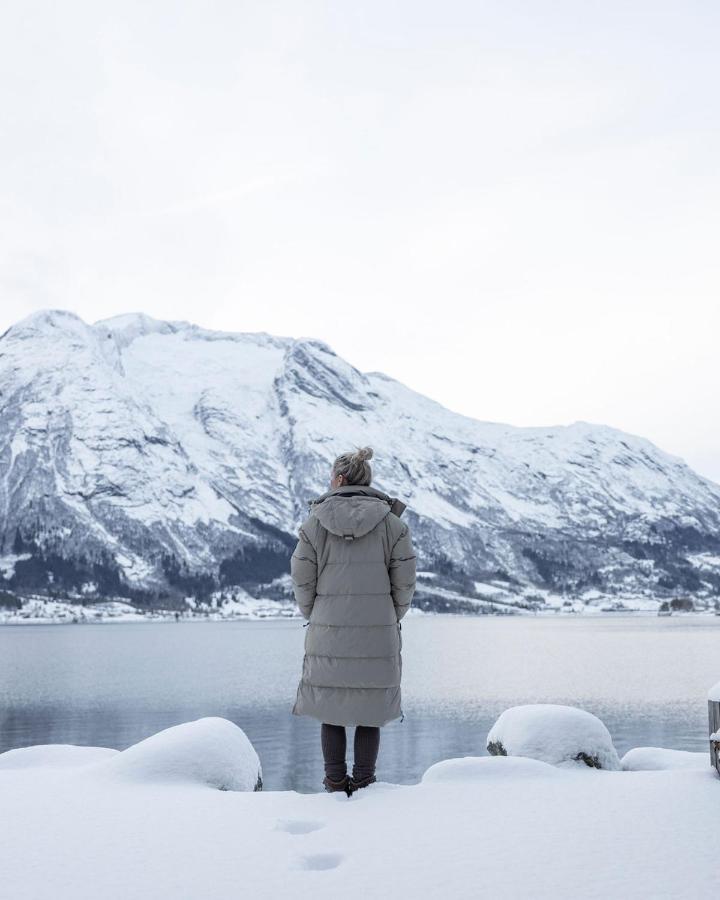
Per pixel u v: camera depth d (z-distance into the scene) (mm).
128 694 85562
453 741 53969
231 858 4590
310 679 6422
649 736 52719
